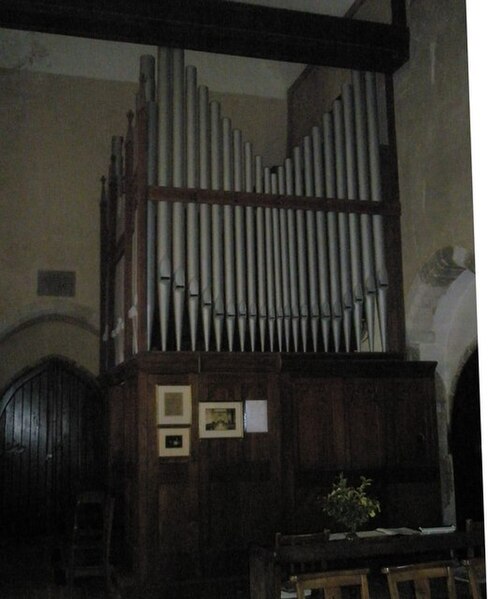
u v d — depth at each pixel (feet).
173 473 26.30
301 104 44.57
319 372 28.58
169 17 30.04
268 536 26.99
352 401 28.84
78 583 29.55
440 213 29.01
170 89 30.86
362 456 28.60
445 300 30.94
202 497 26.50
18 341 41.60
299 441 28.02
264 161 45.42
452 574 15.35
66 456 41.83
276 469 27.48
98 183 42.06
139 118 29.53
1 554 36.58
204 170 30.42
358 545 20.83
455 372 30.86
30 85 41.78
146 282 28.30
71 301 40.88
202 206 29.78
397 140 32.45
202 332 30.81
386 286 31.35
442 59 29.07
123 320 32.42
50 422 41.81
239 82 45.57
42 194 41.22
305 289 30.53
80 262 41.32
